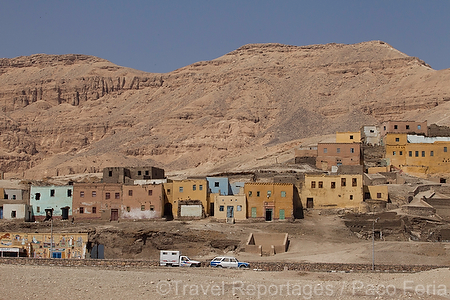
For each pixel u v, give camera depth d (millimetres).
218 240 89062
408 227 91625
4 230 97438
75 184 104438
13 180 147375
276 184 99062
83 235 86625
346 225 93625
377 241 90000
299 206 102000
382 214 95438
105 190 103625
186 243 90250
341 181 102250
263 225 94875
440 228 88438
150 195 102312
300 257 80875
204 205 102375
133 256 91312
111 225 97375
